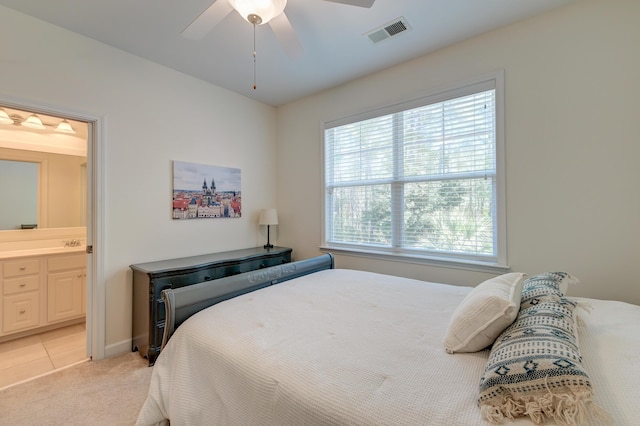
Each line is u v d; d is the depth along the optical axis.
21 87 2.04
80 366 2.27
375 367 1.03
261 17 1.68
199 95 3.10
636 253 1.86
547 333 0.89
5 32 1.98
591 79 1.97
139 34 2.30
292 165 3.80
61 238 3.42
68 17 2.09
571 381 0.70
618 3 1.88
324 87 3.35
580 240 2.02
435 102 2.63
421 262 2.74
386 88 2.93
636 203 1.85
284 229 3.90
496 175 2.33
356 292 1.92
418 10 2.06
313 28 2.25
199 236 3.10
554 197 2.10
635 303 1.86
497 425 0.73
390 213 2.99
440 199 2.68
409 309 1.61
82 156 3.57
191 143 3.03
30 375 2.15
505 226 2.29
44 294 2.93
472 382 0.93
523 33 2.19
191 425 1.25
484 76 2.36
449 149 2.61
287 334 1.31
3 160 3.06
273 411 0.99
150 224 2.71
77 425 1.63
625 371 0.89
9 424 1.64
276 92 3.47
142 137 2.65
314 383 0.96
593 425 0.68
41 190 3.29
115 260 2.48
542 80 2.13
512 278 1.34
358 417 0.82
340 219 3.39
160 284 2.37
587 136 1.99
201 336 1.36
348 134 3.31
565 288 1.42
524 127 2.20
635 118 1.85
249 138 3.62
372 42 2.45
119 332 2.50
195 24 1.75
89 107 2.34
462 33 2.34
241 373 1.12
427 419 0.78
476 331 1.10
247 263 3.06
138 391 1.94
